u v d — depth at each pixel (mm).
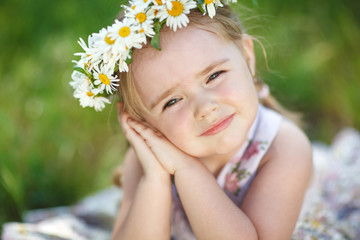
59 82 2793
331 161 2180
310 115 2791
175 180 1386
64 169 2451
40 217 2104
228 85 1258
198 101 1230
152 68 1239
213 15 1254
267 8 3033
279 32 2904
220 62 1254
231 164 1489
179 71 1222
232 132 1280
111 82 1271
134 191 1619
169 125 1290
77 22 3051
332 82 2805
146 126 1447
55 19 3152
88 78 1293
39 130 2535
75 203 2396
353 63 2832
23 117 2654
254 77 1522
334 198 1992
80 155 2525
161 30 1235
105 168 2500
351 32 2930
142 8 1197
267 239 1309
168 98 1256
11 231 1695
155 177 1405
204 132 1264
